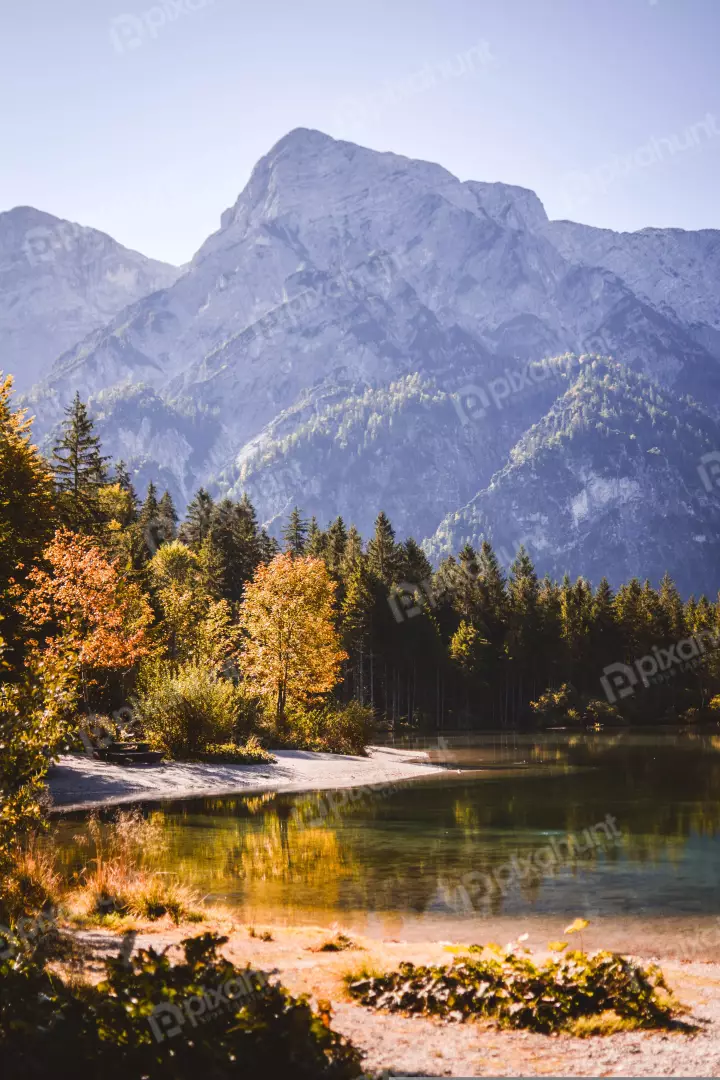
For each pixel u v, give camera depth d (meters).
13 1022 6.41
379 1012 8.84
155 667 45.28
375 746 66.12
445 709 119.75
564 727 112.38
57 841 20.52
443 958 10.73
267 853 20.19
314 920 14.09
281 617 53.94
